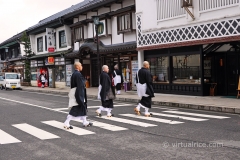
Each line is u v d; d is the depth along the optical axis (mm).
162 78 17672
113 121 9508
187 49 15711
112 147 6266
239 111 10578
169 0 16453
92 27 24359
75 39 26578
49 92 26219
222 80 15531
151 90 10195
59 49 30703
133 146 6305
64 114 11508
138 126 8562
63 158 5586
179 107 12945
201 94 15062
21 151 6156
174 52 16547
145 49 18125
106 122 9352
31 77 37875
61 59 29641
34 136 7555
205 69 15461
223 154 5512
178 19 15969
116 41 21891
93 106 13812
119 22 20953
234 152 5625
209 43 14359
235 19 13062
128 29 19859
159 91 17828
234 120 9227
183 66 16156
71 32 27922
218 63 15562
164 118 9906
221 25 13672
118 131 7930
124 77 22016
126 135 7406
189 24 15227
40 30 33375
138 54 18891
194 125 8508
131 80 21047
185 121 9227
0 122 9906
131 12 19641
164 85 17406
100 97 10406
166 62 17281
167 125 8609
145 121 9391
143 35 18312
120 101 15953
